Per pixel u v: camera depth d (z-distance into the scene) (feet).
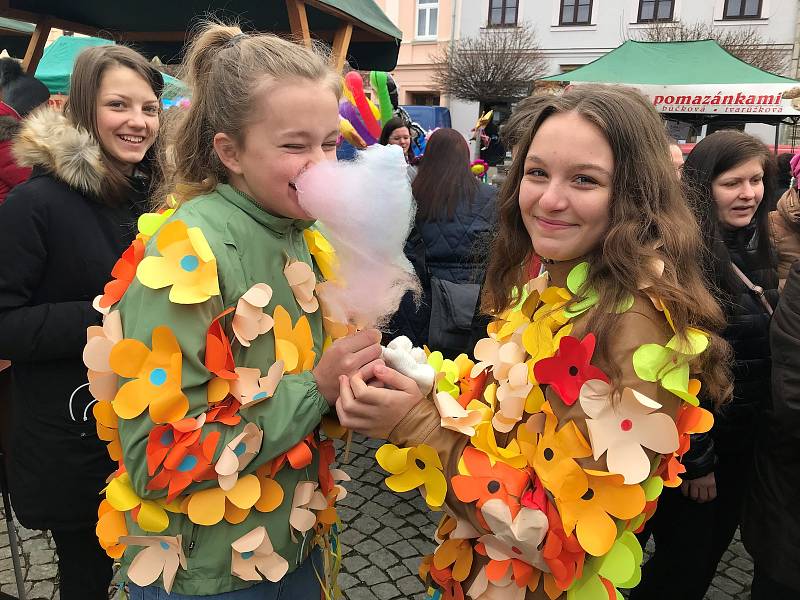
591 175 3.26
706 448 5.56
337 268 3.61
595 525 3.03
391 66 16.15
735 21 56.85
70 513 5.65
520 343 3.91
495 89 58.18
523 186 3.52
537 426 3.36
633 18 61.11
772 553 4.86
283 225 3.75
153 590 3.73
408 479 3.50
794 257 7.33
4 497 6.79
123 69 5.82
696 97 25.75
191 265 3.29
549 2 63.36
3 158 8.52
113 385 3.42
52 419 5.51
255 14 14.88
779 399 4.47
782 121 30.17
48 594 7.63
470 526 3.56
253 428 3.36
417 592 8.04
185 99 4.61
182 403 3.21
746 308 5.72
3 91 14.35
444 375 4.31
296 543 3.92
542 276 3.96
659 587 6.23
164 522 3.46
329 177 3.19
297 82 3.33
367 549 8.93
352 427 3.54
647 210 3.29
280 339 3.62
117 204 5.74
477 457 3.36
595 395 3.05
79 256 5.39
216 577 3.59
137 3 14.66
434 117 47.01
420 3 68.59
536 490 3.22
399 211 3.21
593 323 3.25
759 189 5.91
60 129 5.38
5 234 5.19
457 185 9.29
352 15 12.80
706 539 5.97
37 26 15.35
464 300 8.75
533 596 3.49
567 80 28.45
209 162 3.77
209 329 3.26
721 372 3.79
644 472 2.96
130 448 3.28
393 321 9.96
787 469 4.78
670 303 3.16
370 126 13.78
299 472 3.86
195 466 3.24
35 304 5.44
